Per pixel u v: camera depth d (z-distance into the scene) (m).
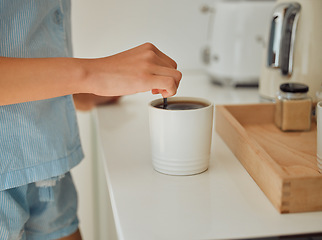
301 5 0.92
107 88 0.62
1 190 0.75
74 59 0.63
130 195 0.63
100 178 1.24
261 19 1.29
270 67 0.98
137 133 0.93
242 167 0.73
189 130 0.67
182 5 1.58
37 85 0.61
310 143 0.79
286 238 0.52
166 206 0.60
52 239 0.92
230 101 1.19
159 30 1.59
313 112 0.90
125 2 1.55
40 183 0.80
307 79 0.94
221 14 1.34
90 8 1.54
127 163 0.75
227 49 1.34
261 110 0.91
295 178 0.56
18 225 0.78
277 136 0.84
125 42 1.59
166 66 0.65
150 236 0.52
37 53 0.75
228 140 0.81
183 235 0.52
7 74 0.60
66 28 0.90
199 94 1.28
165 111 0.66
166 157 0.69
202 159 0.69
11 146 0.74
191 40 1.62
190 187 0.65
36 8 0.73
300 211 0.57
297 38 0.93
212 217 0.56
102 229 1.29
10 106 0.73
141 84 0.61
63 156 0.81
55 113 0.80
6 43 0.72
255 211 0.58
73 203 0.97
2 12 0.71
